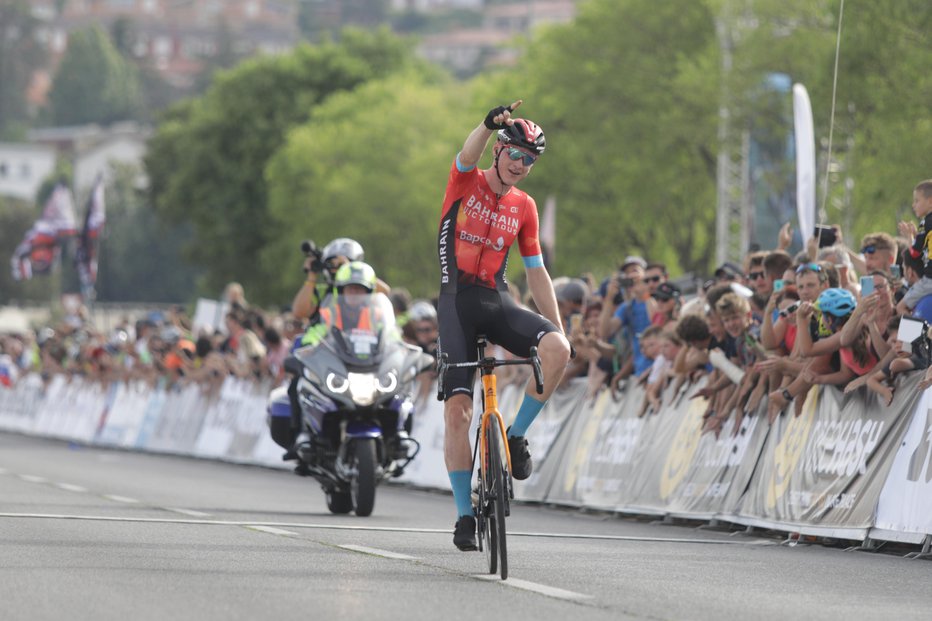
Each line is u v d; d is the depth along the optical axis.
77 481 41.56
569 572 20.91
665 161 113.75
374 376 32.84
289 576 19.67
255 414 55.72
